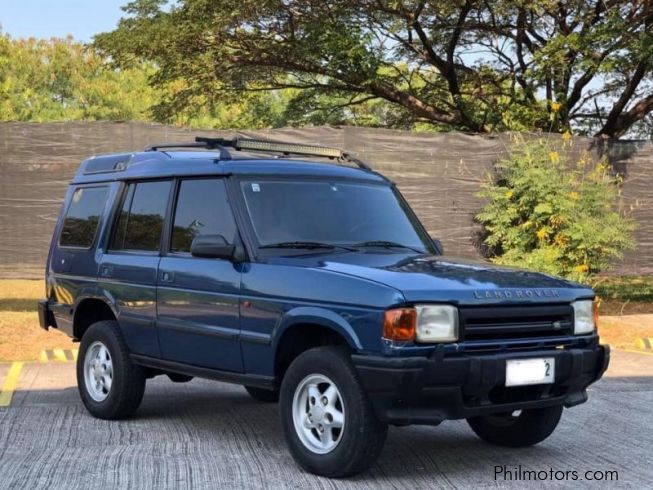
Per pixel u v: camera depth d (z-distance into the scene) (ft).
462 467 18.33
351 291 16.48
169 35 59.11
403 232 21.03
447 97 68.80
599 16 54.54
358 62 57.82
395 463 18.60
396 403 15.83
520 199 39.73
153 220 21.79
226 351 18.95
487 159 43.04
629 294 50.70
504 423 20.16
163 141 41.86
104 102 201.98
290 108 73.36
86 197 24.62
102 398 22.66
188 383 28.53
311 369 16.94
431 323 15.93
